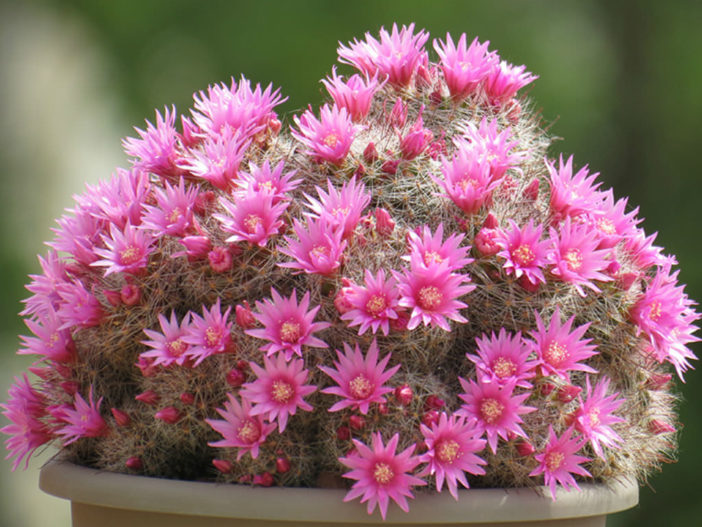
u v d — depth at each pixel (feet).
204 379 1.24
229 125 1.32
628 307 1.28
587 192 1.30
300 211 1.26
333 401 1.22
